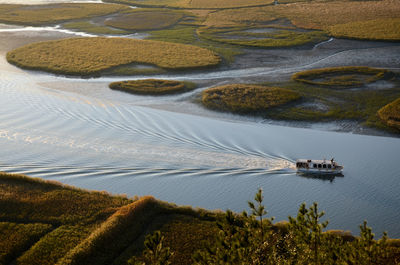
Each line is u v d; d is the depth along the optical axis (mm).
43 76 86938
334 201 42000
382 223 38656
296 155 51156
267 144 54375
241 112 66062
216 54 100812
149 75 87375
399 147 54344
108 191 43250
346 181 45594
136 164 48031
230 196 42531
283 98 70812
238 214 37312
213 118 64375
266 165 48219
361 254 19812
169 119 63312
